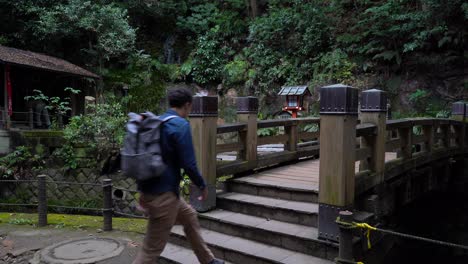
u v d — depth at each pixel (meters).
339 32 13.41
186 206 3.08
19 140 9.20
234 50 15.67
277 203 4.42
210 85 15.36
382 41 12.00
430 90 11.42
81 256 4.62
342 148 3.46
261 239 3.98
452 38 11.01
